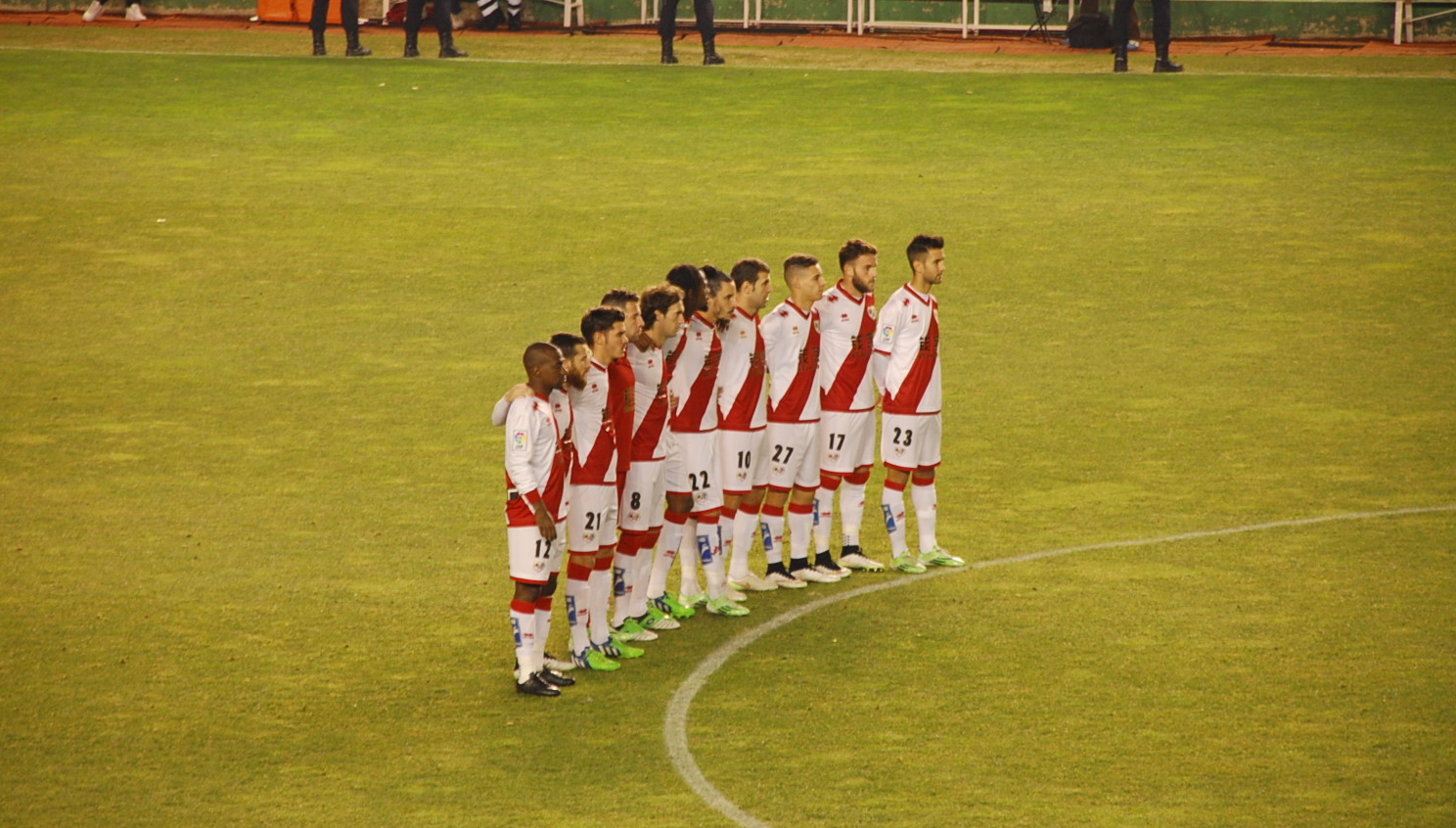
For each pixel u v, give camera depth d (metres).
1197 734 16.98
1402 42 68.81
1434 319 35.00
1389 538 23.02
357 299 37.66
